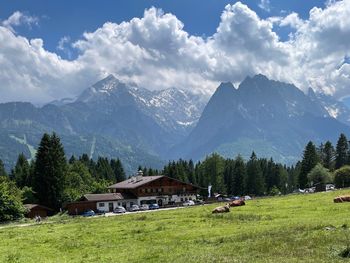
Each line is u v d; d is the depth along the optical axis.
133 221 67.75
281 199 94.19
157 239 43.38
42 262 34.66
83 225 67.12
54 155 142.75
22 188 148.12
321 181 175.88
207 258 29.27
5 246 46.44
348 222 41.12
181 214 74.19
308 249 29.61
